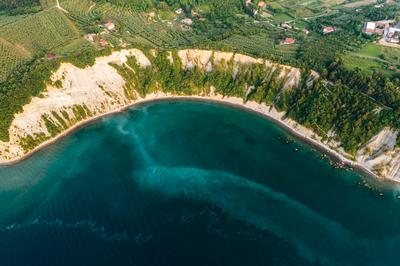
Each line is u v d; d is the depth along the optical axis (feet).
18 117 547.49
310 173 512.63
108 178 494.59
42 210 448.24
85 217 435.94
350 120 539.70
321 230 433.07
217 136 576.20
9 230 424.05
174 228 422.41
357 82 586.04
